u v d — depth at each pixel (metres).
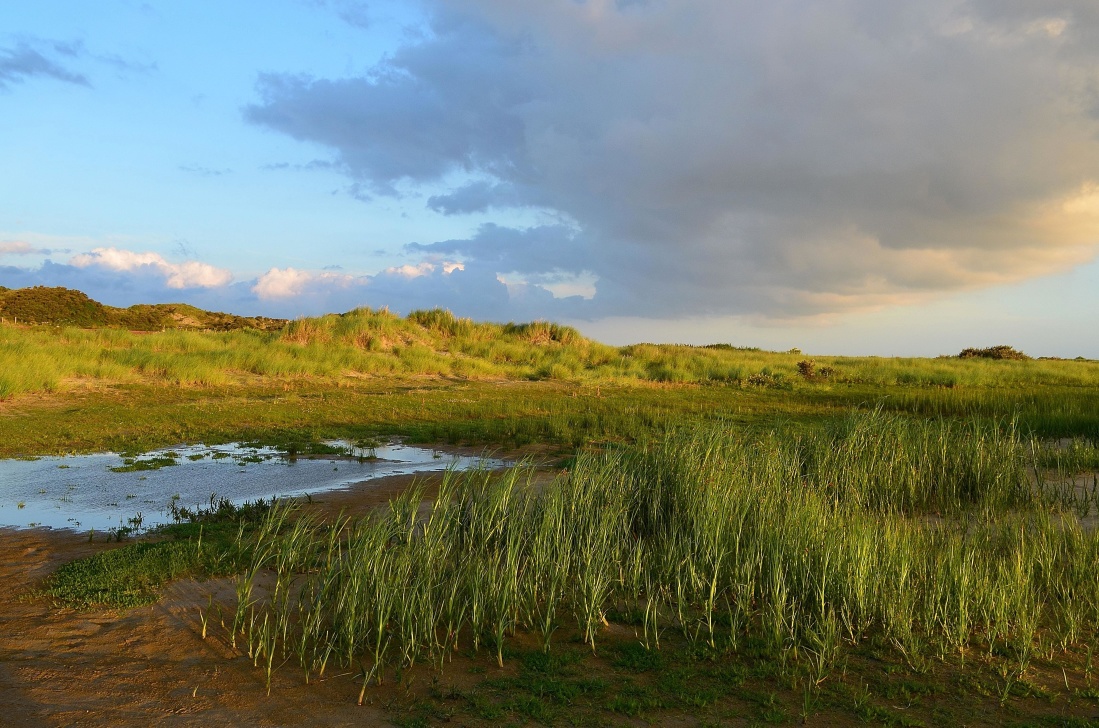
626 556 6.19
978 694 4.11
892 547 5.61
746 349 50.66
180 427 14.62
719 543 5.85
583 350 33.53
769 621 4.81
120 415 15.75
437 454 12.15
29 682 4.18
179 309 54.16
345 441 13.42
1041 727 3.73
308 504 8.37
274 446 12.76
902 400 19.67
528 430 14.32
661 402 19.89
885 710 3.87
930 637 4.81
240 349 25.44
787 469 8.22
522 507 6.75
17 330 26.22
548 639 4.70
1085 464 10.42
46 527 7.56
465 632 4.98
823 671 4.36
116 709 3.89
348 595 4.87
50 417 15.30
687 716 3.87
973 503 8.66
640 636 4.92
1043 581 5.66
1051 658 4.54
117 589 5.59
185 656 4.57
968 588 5.07
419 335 31.64
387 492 9.08
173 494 9.09
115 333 26.16
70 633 4.89
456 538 6.32
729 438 9.10
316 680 4.29
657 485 7.29
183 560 6.16
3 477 10.06
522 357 30.84
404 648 4.48
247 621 5.08
